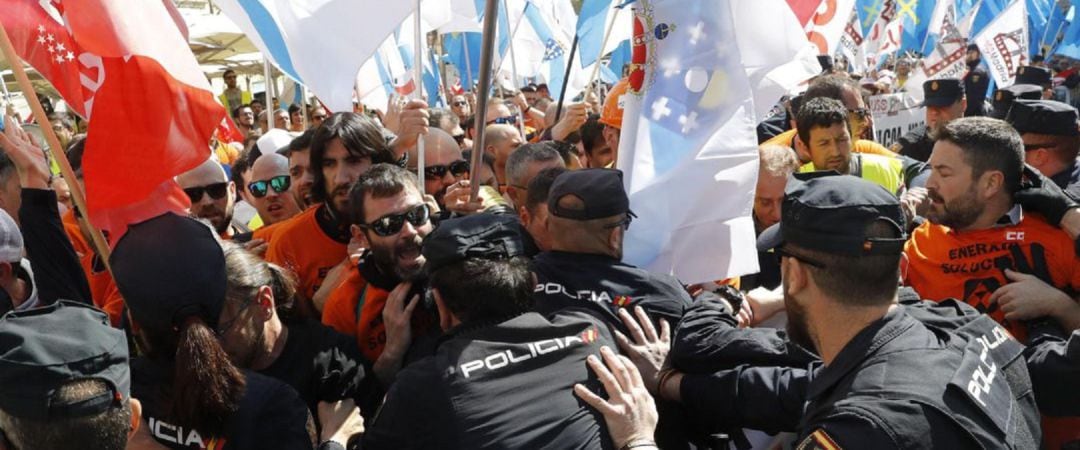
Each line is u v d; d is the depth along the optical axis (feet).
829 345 6.57
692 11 10.47
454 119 20.31
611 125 15.02
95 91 9.25
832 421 5.96
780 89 14.23
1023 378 6.87
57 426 5.58
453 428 7.18
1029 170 9.95
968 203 9.83
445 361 7.42
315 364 8.73
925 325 7.07
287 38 10.83
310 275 12.13
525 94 37.50
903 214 6.49
